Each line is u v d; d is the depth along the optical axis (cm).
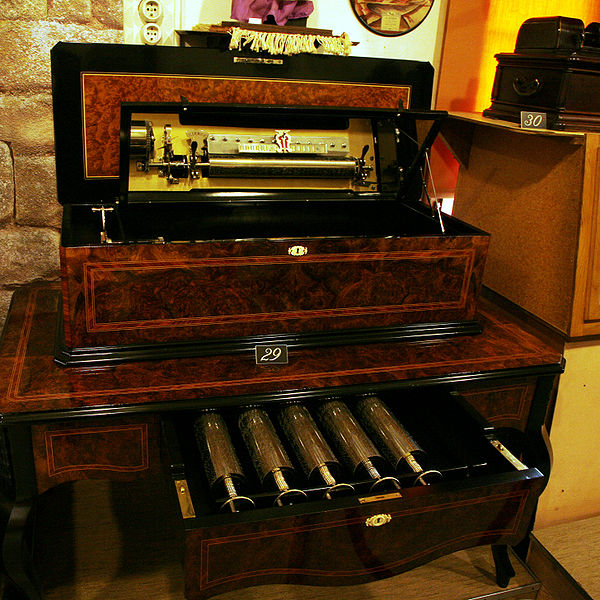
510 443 202
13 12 183
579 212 186
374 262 173
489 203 228
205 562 130
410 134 208
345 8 218
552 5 236
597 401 213
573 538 221
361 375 164
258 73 194
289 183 209
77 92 181
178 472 137
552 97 192
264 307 170
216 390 153
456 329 189
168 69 186
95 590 188
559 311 198
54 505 220
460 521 148
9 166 199
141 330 162
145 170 192
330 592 196
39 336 173
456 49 231
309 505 133
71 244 150
